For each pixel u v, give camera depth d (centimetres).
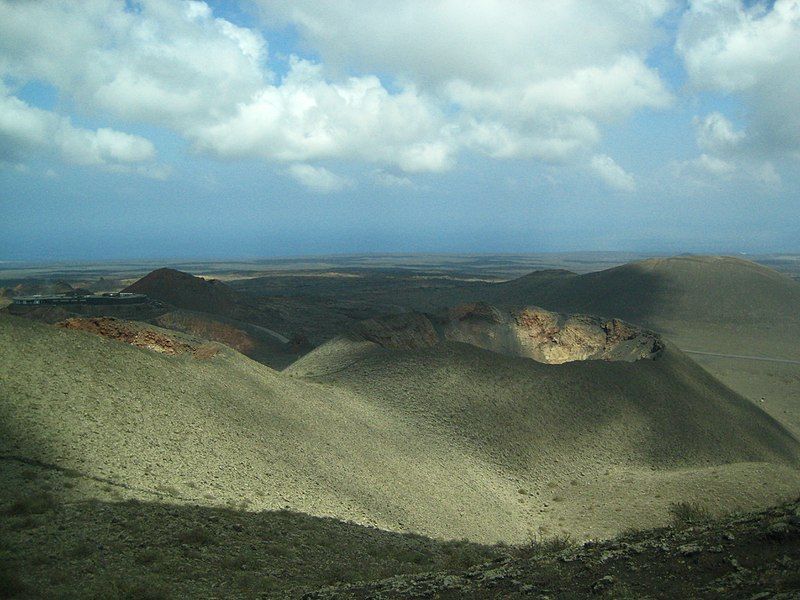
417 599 1484
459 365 6188
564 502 4575
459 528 3594
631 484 4719
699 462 5547
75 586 1582
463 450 5047
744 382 11631
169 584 1698
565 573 1478
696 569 1314
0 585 1477
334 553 2347
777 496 4050
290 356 10050
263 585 1792
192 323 10594
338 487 3544
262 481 3159
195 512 2394
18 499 2091
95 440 2802
